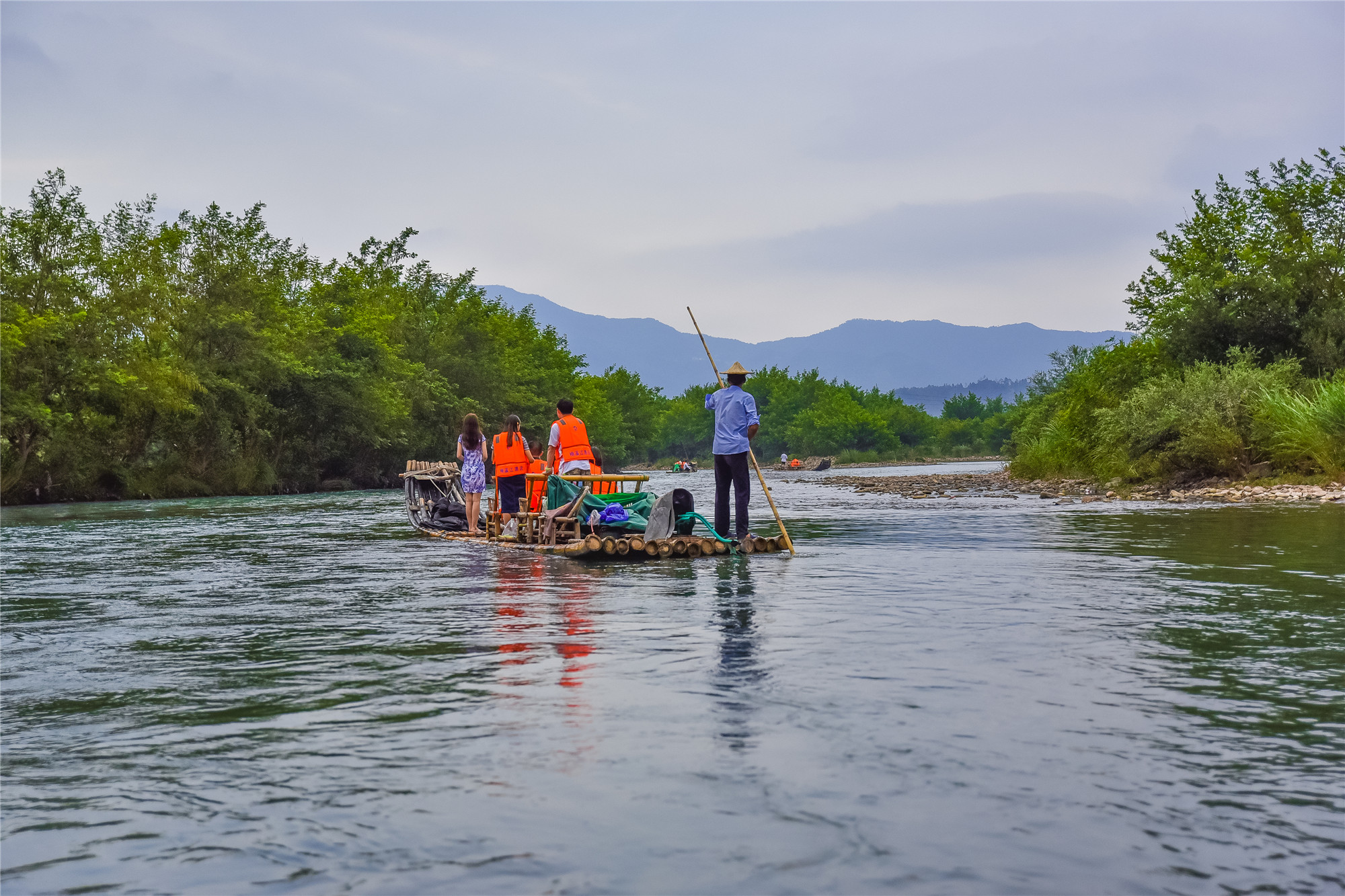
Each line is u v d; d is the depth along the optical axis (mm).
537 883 2389
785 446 129375
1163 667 4508
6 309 31922
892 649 4973
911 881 2367
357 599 7367
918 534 12625
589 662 4777
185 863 2543
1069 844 2572
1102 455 29797
